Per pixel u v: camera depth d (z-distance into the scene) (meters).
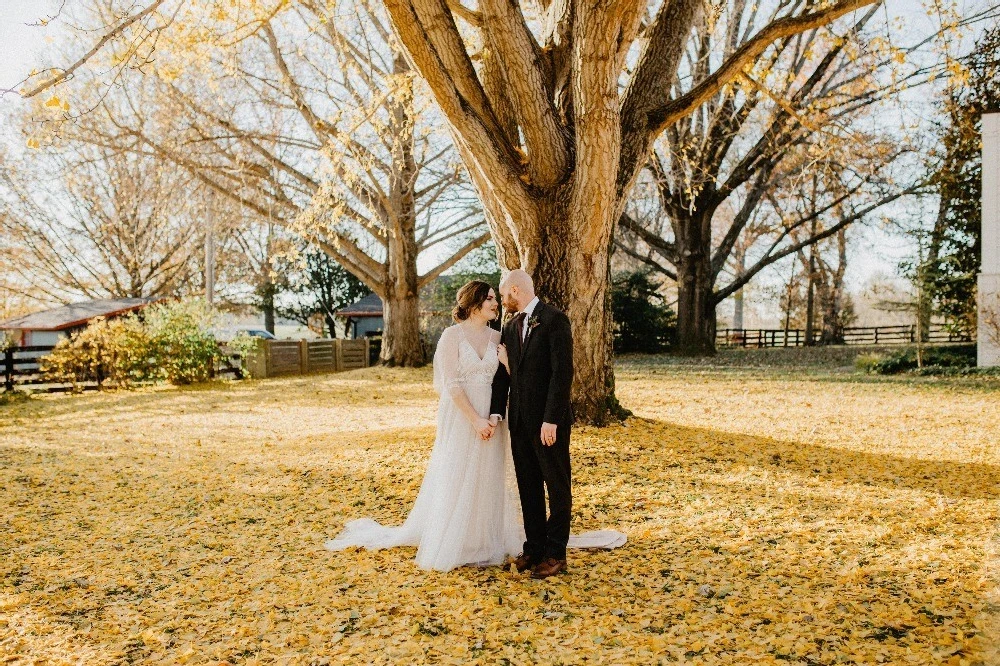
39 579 4.36
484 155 7.29
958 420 10.14
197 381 18.28
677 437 8.20
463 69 7.33
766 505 5.64
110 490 6.70
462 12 8.16
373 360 25.75
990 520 5.14
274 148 18.59
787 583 3.99
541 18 9.91
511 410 4.28
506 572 4.28
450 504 4.40
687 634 3.38
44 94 7.82
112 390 17.06
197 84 17.52
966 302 18.52
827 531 4.95
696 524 5.18
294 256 13.40
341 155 11.02
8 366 15.91
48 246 30.97
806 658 3.06
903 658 3.01
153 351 17.47
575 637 3.38
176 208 28.75
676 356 27.92
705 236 27.20
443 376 4.41
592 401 8.42
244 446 8.87
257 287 35.78
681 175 23.50
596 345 8.37
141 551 4.91
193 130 17.52
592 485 6.27
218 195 23.31
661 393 13.84
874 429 9.38
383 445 8.16
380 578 4.23
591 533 4.92
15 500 6.35
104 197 29.70
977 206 18.11
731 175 25.19
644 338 30.36
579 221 7.72
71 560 4.73
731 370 20.58
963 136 17.56
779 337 43.53
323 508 5.94
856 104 19.27
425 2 6.99
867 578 4.00
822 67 19.70
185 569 4.53
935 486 6.29
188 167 17.67
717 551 4.59
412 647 3.29
